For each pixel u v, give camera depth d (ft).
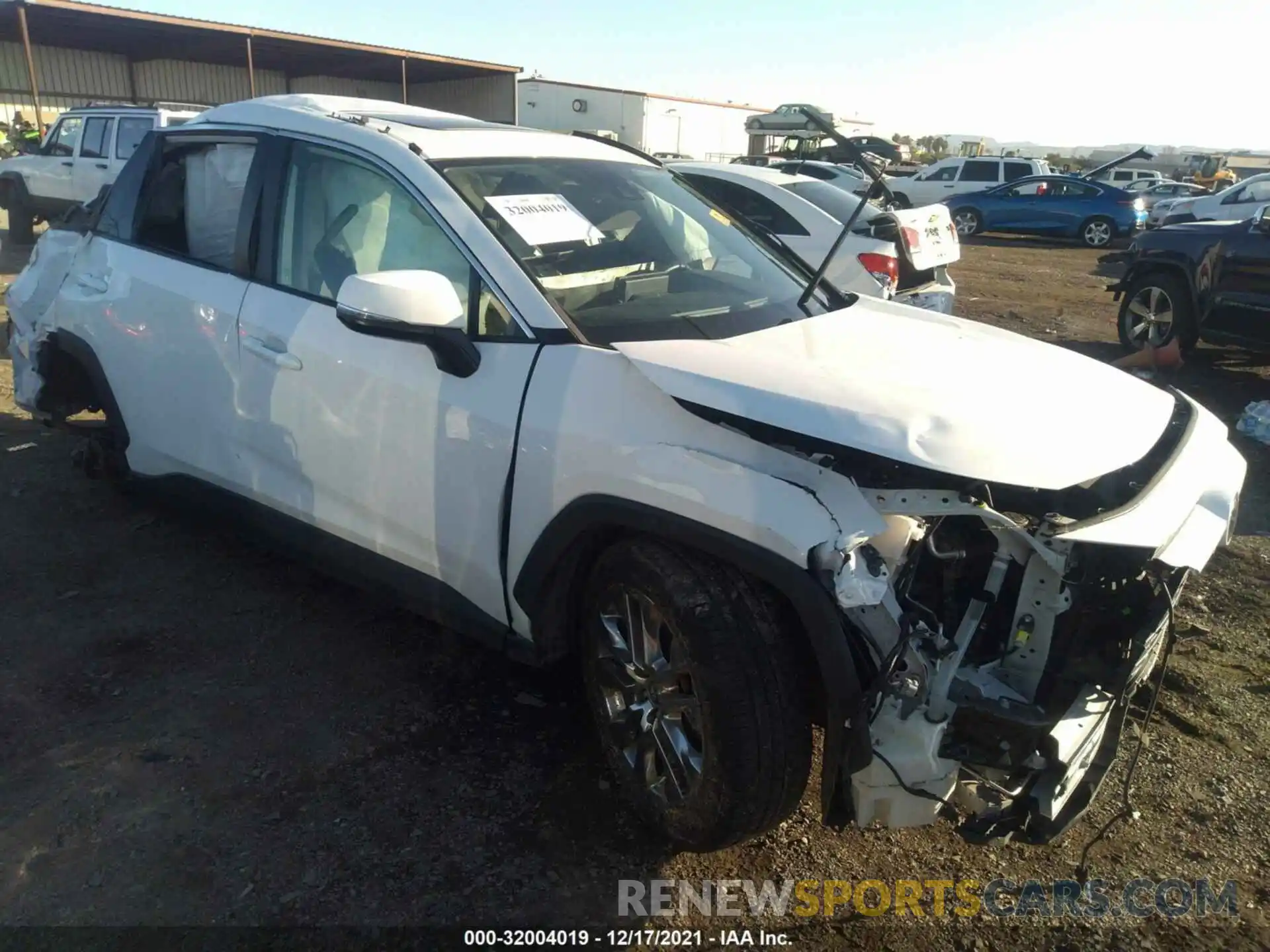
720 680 7.43
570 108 109.40
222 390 11.49
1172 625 8.18
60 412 14.83
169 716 10.15
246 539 12.28
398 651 11.54
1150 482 8.02
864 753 6.98
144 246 12.88
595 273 9.75
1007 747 7.06
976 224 71.97
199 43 83.20
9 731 9.80
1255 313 24.48
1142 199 68.59
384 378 9.70
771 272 11.48
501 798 9.15
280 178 11.20
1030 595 7.46
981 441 7.11
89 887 7.93
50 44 84.23
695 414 7.80
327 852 8.41
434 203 9.75
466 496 9.18
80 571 13.14
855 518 6.97
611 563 8.31
